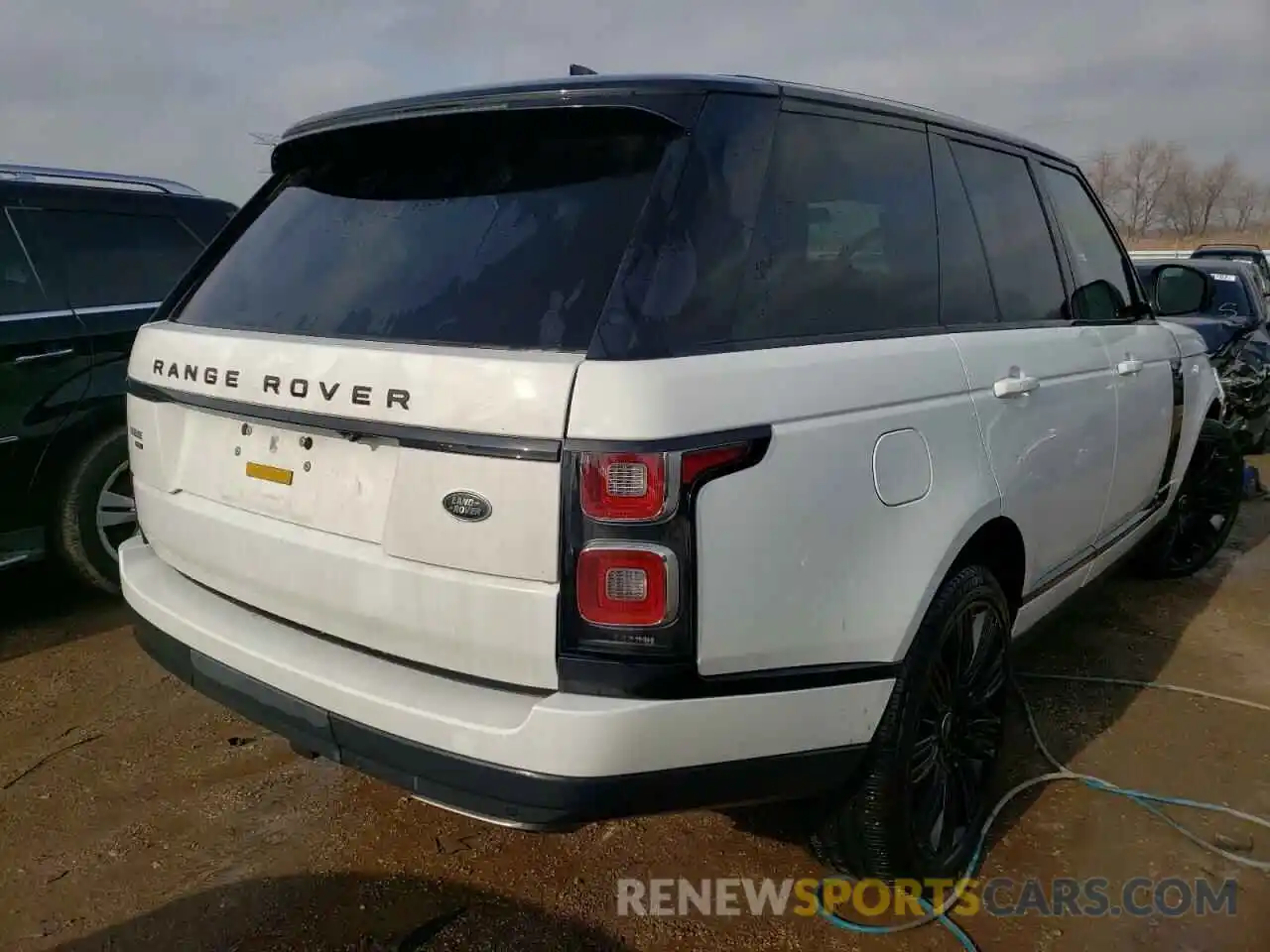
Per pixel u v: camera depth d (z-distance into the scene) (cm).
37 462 414
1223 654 399
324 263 236
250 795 294
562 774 178
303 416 207
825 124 229
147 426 259
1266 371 736
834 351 212
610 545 175
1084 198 366
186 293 272
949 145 276
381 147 244
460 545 187
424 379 188
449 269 209
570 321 186
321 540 211
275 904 245
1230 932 236
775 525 189
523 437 178
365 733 198
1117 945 232
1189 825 279
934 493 228
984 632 258
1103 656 396
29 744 324
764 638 191
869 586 209
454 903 245
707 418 179
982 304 279
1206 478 475
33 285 425
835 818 232
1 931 235
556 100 206
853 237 233
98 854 265
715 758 189
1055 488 293
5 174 439
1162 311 430
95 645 406
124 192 472
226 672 226
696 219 193
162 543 261
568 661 180
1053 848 268
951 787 254
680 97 201
